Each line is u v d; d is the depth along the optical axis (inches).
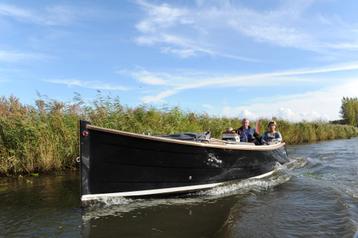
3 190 340.5
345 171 442.6
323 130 1184.8
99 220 246.7
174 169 305.1
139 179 291.9
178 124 575.5
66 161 458.3
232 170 351.6
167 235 215.8
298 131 1016.2
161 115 573.6
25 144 423.2
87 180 271.1
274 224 221.5
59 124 461.1
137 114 542.3
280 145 462.9
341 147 829.2
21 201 300.0
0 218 254.1
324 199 283.6
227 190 336.5
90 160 270.5
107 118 496.4
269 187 346.9
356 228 204.8
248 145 372.5
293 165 508.7
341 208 250.2
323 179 384.8
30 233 223.9
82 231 226.1
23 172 426.0
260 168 395.5
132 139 280.5
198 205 282.8
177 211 266.1
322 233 203.6
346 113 2613.2
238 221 228.7
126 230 226.7
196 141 320.5
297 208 258.2
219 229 223.0
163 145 293.3
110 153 276.4
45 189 343.3
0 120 431.8
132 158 284.8
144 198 300.2
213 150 324.5
